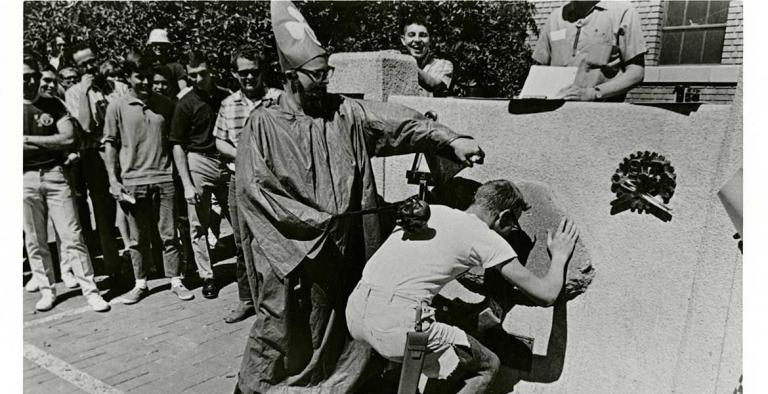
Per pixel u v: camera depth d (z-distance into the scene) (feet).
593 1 11.42
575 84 11.64
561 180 9.73
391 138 10.37
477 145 9.97
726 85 20.42
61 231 14.73
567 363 9.84
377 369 10.75
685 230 8.71
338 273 10.10
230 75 17.38
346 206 9.82
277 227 9.64
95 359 12.34
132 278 17.17
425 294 8.79
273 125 9.86
